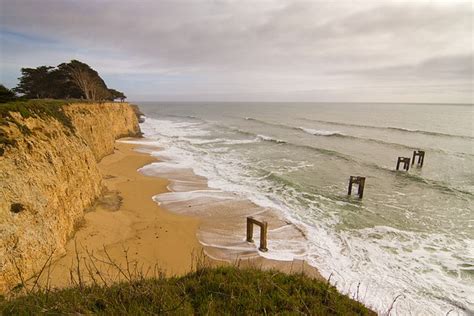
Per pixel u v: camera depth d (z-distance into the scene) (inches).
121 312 138.2
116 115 1406.3
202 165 928.3
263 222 423.2
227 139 1542.8
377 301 324.2
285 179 771.4
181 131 1929.1
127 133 1508.4
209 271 199.5
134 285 165.3
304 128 1975.9
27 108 445.1
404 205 634.8
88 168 553.6
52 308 144.9
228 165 938.1
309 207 603.2
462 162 1045.2
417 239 478.3
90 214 486.6
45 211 352.5
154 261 385.7
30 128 414.6
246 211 565.6
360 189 666.2
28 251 303.6
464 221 553.6
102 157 951.6
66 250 371.9
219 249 426.9
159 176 787.4
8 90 537.3
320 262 402.3
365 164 992.2
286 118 2898.6
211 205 589.9
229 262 393.1
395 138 1558.8
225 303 156.0
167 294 159.6
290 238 466.9
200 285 177.6
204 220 520.4
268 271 213.8
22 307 149.5
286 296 167.5
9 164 331.0
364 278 368.2
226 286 174.1
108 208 537.0
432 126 2111.2
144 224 488.4
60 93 1637.6
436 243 465.4
